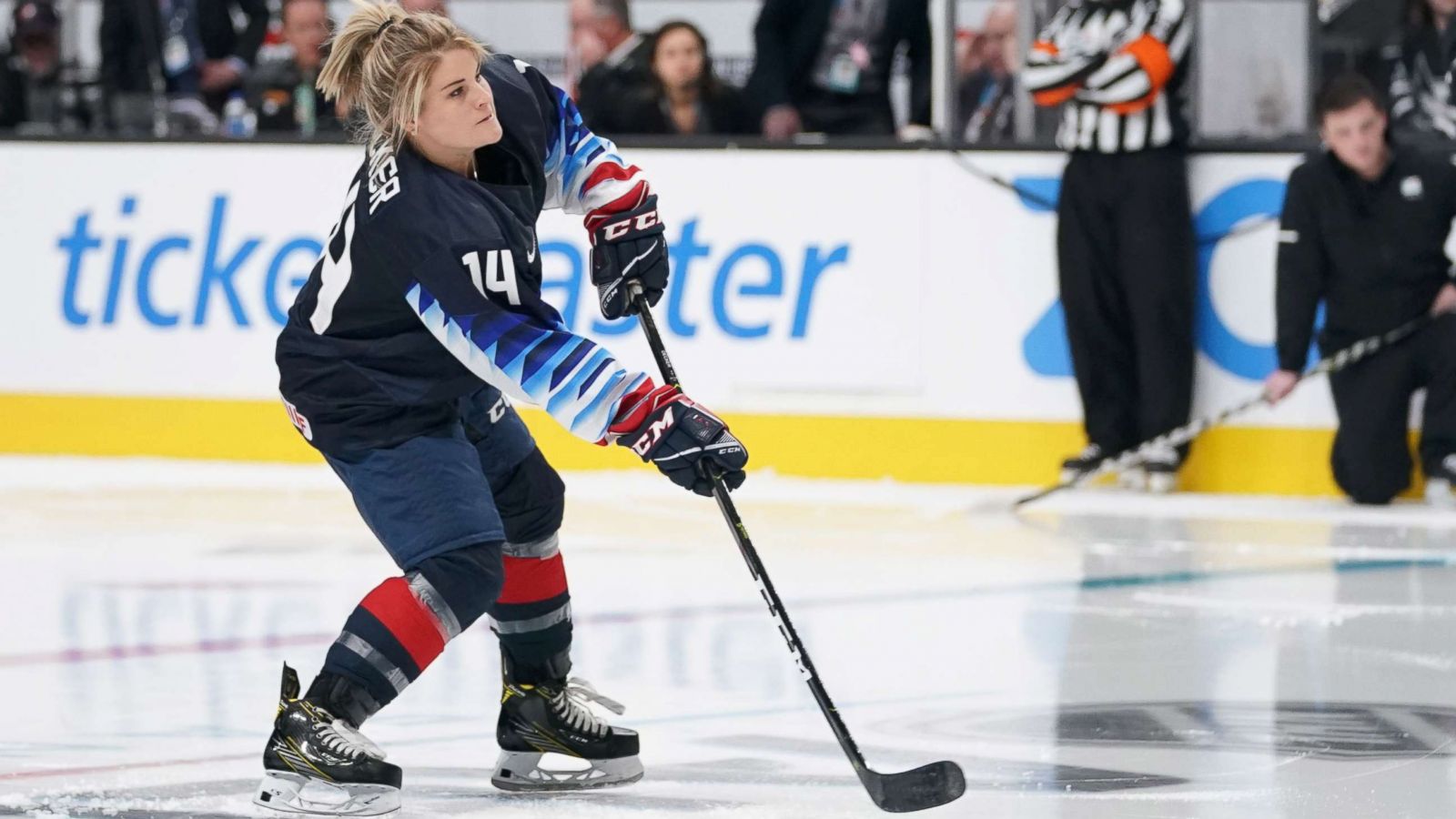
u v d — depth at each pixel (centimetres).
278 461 2280
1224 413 1955
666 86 2181
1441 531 1755
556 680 883
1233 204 2047
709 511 1898
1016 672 1130
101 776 885
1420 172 1903
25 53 2394
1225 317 2059
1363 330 1933
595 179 881
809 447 2155
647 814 818
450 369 820
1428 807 810
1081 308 2036
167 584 1462
